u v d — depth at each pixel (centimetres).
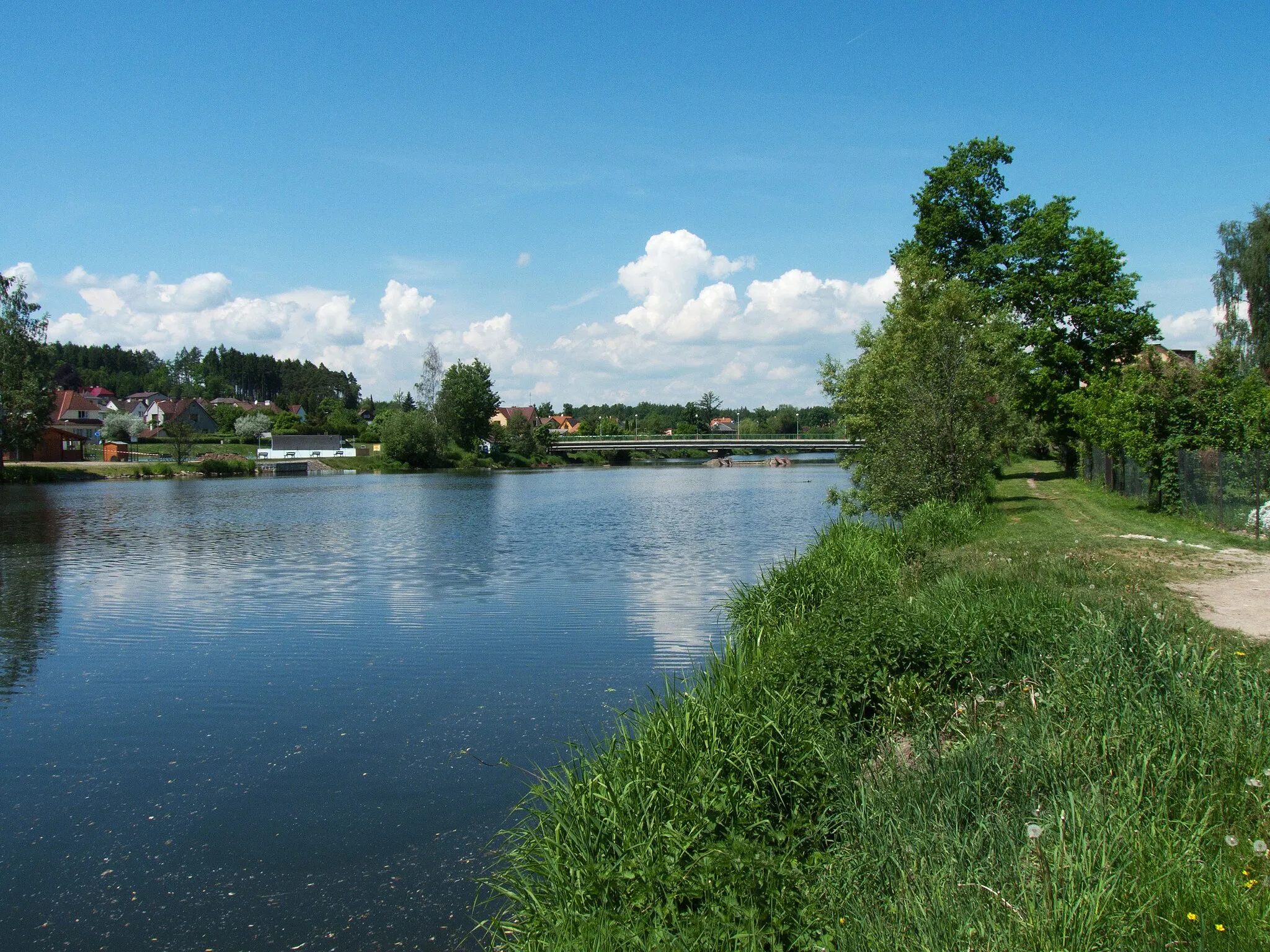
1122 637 705
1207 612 1004
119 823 764
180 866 688
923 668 822
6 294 6269
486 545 2888
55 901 639
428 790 823
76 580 2150
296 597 1884
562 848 568
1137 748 547
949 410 2312
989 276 3944
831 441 9125
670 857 538
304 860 695
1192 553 1512
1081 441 3756
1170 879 416
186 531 3362
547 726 993
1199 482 2073
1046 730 592
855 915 455
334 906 627
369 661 1308
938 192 4059
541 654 1338
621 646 1384
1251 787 500
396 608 1748
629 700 1082
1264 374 3484
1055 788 529
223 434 11756
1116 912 393
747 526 3488
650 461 12800
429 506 4650
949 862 466
